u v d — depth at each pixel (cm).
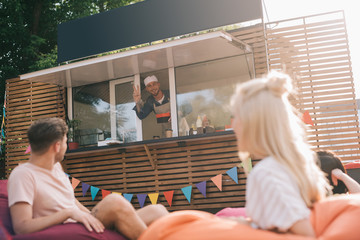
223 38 487
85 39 639
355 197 126
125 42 611
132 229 198
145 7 604
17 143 693
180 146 559
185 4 580
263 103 123
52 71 573
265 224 114
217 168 535
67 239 183
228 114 589
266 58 550
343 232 111
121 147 561
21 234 192
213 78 603
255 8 545
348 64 523
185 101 612
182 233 121
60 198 215
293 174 117
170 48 521
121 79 649
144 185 570
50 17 1298
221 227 118
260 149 123
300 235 109
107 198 207
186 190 520
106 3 1330
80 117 665
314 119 525
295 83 536
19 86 710
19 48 1198
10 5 1134
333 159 251
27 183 202
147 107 618
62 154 224
